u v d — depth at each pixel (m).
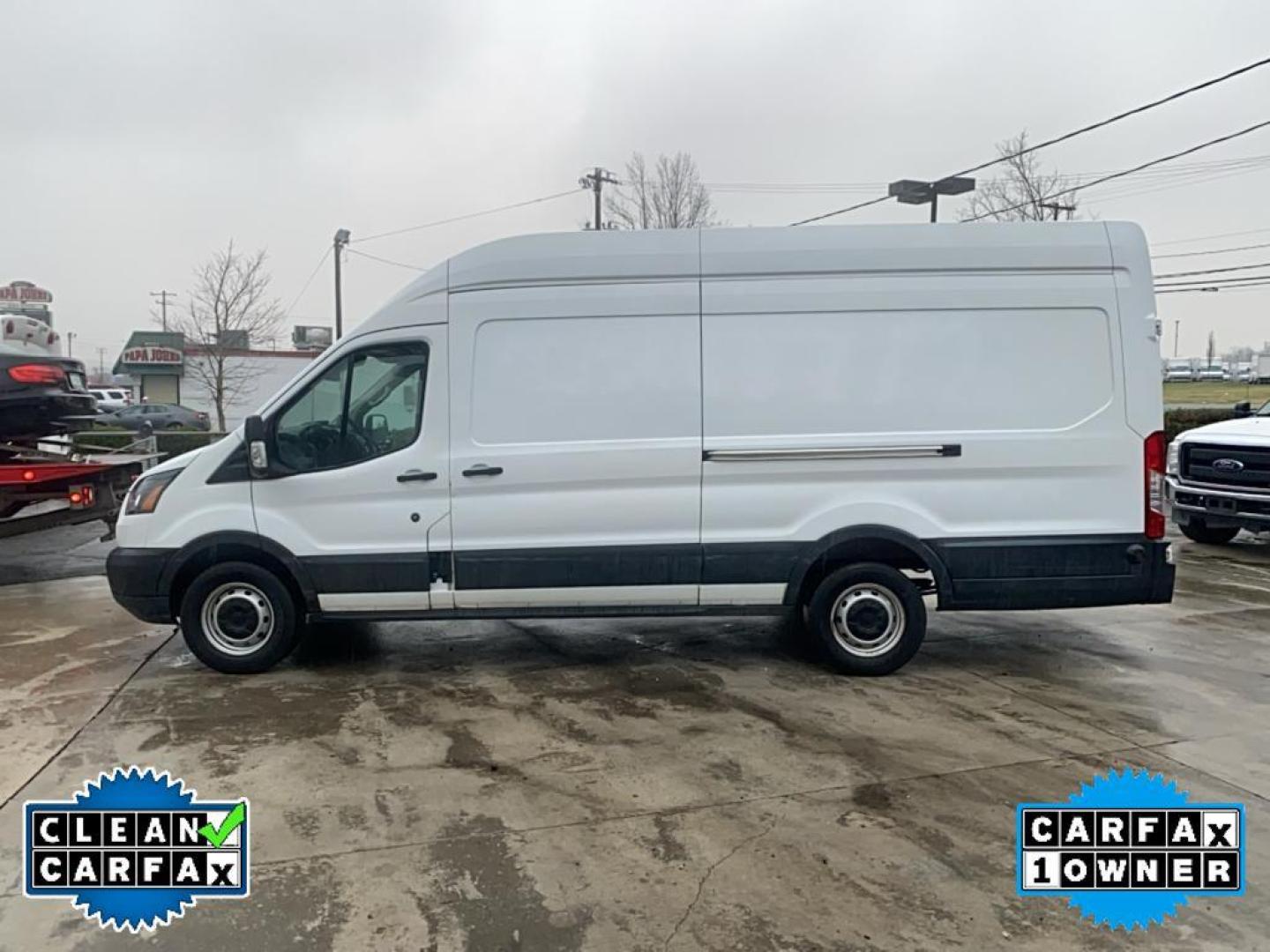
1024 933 2.88
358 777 4.04
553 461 5.31
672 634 6.57
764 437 5.30
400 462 5.34
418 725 4.68
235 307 30.64
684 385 5.30
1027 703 5.01
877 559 5.48
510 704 5.00
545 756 4.27
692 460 5.30
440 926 2.92
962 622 6.90
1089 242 5.30
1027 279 5.29
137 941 2.85
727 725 4.68
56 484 8.06
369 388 5.39
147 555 5.40
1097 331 5.29
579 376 5.32
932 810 3.71
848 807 3.73
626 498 5.34
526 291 5.32
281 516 5.39
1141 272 5.31
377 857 3.34
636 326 5.30
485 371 5.33
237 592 5.50
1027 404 5.30
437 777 4.03
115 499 8.52
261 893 3.11
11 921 2.96
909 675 5.53
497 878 3.20
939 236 5.29
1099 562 5.31
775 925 2.92
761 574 5.37
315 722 4.72
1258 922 2.95
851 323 5.30
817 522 5.34
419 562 5.38
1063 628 6.73
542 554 5.36
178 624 5.65
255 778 4.02
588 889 3.13
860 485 5.33
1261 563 9.45
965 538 5.32
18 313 10.84
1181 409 19.39
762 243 5.31
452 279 5.34
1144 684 5.36
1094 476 5.30
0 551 10.55
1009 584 5.32
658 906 3.02
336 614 5.46
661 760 4.22
